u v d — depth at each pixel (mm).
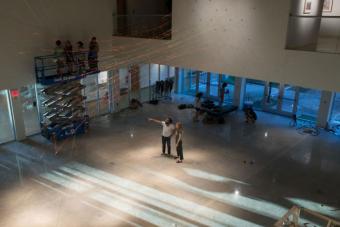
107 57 12898
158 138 11055
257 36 9469
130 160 9359
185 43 11117
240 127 12320
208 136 11344
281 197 7645
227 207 7211
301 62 8797
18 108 10461
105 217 6789
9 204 7180
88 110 13031
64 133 10883
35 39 10297
